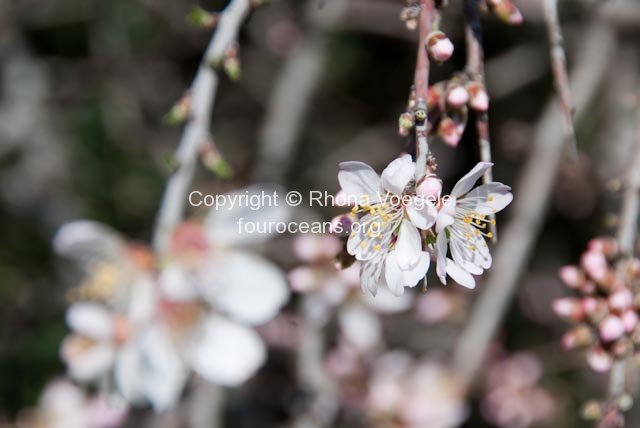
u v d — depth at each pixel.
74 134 0.81
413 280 0.35
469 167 0.82
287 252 0.64
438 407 0.64
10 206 0.79
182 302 0.52
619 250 0.44
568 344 0.43
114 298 0.52
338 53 0.86
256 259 0.53
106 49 0.84
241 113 0.87
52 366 0.73
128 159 0.81
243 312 0.53
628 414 0.65
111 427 0.68
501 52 0.83
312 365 0.62
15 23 0.84
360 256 0.36
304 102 0.73
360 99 0.88
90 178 0.80
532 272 0.83
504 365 0.78
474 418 0.78
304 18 0.76
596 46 0.65
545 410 0.77
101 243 0.52
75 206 0.79
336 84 0.86
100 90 0.83
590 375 0.76
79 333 0.53
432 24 0.37
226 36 0.45
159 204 0.80
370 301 0.57
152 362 0.53
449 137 0.38
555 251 0.83
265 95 0.85
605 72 0.71
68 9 0.83
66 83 0.85
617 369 0.42
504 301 0.62
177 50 0.87
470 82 0.38
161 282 0.51
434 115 0.38
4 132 0.81
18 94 0.83
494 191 0.36
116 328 0.52
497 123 0.81
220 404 0.64
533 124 0.80
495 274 0.62
